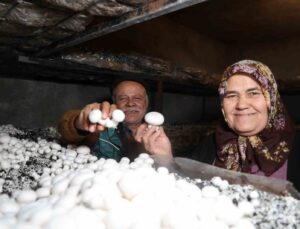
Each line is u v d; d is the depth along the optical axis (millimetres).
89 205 467
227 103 988
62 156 861
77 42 1154
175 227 423
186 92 3264
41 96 2625
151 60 1918
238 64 963
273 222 490
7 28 1025
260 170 970
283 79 2662
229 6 2227
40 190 557
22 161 882
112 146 1098
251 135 973
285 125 994
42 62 1565
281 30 2816
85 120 780
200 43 3004
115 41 1835
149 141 901
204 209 476
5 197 545
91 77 2232
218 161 1080
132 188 477
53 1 764
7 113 2496
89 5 774
